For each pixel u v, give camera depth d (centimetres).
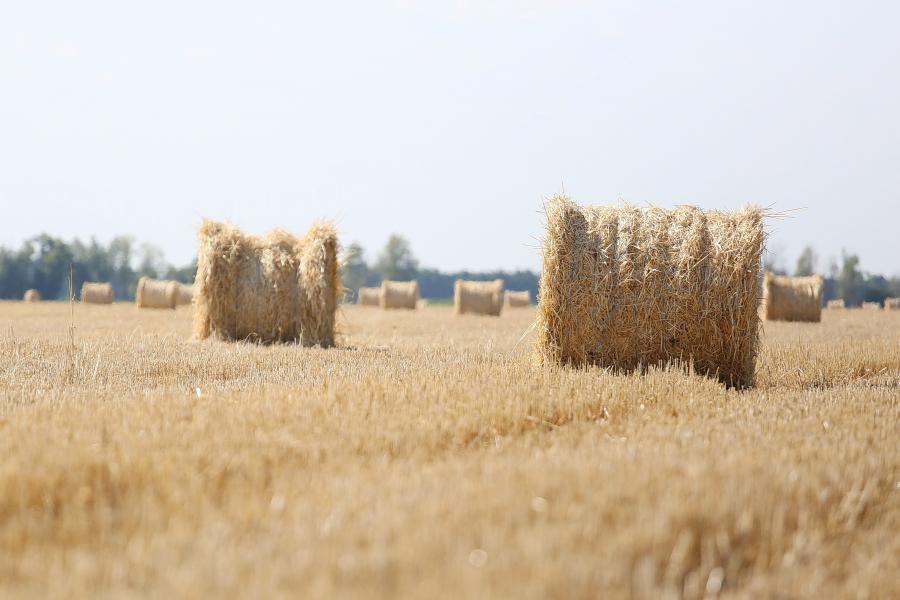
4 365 4162
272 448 2116
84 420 2481
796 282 10644
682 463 1978
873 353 5750
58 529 1609
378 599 1230
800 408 3117
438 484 1767
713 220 4206
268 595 1245
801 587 1464
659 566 1469
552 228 4241
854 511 1856
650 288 4181
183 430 2305
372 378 3416
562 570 1335
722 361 4175
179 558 1409
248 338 6259
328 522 1556
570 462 1970
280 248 6328
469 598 1227
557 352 4259
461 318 11450
